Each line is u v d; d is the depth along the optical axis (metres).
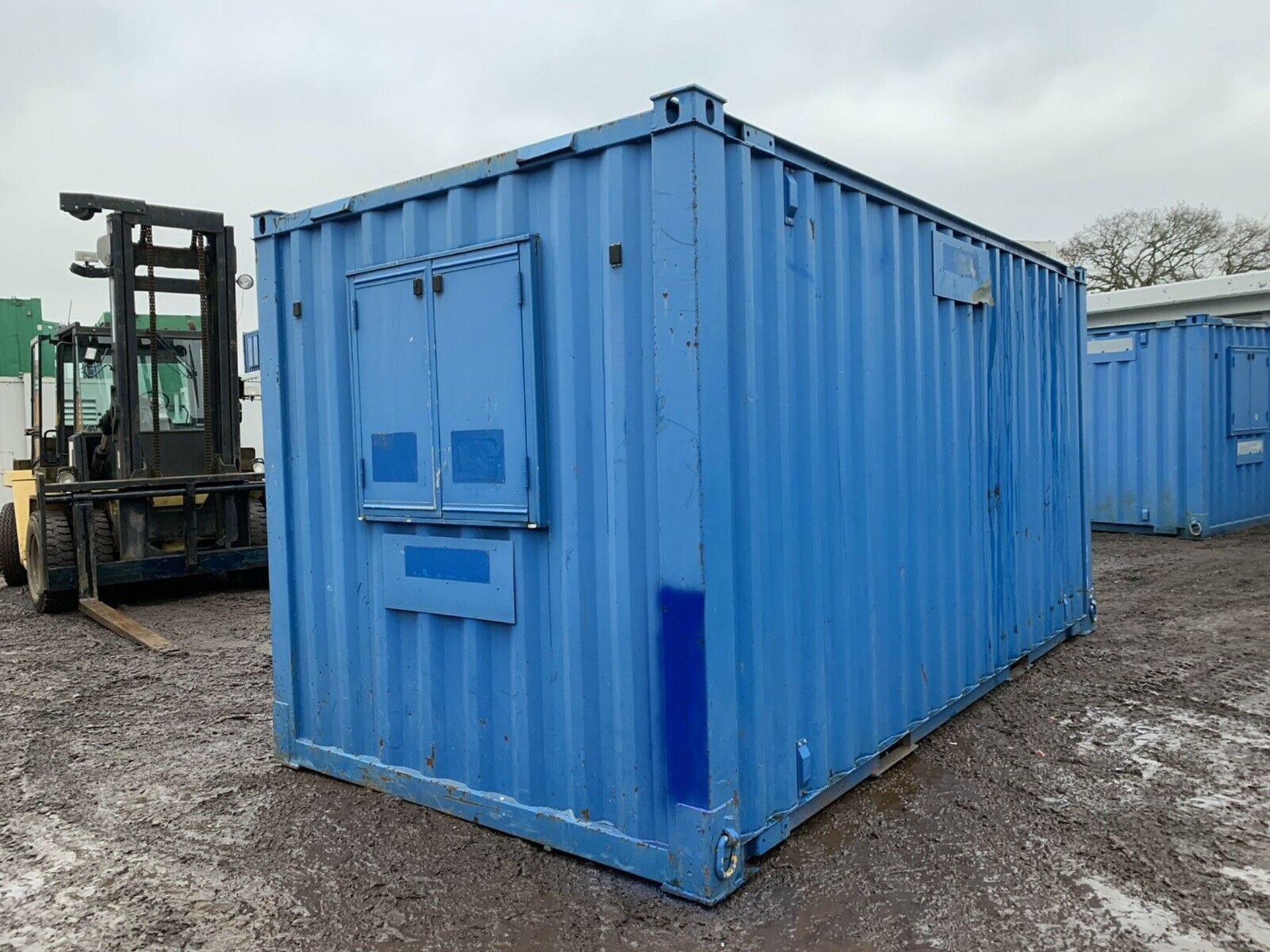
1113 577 8.56
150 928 2.85
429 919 2.86
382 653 3.76
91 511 8.24
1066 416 5.98
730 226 2.91
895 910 2.84
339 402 3.81
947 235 4.37
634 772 2.98
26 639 7.48
